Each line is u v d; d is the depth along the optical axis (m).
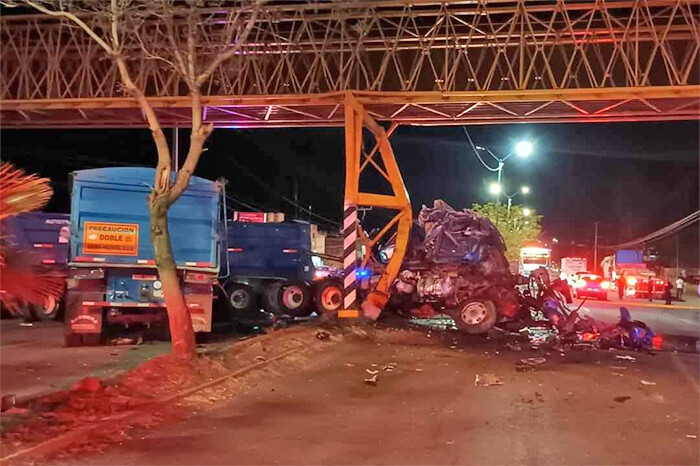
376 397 10.13
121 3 11.53
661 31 17.72
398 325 18.94
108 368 11.90
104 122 21.17
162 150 10.96
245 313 21.80
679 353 15.70
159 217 11.09
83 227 14.35
